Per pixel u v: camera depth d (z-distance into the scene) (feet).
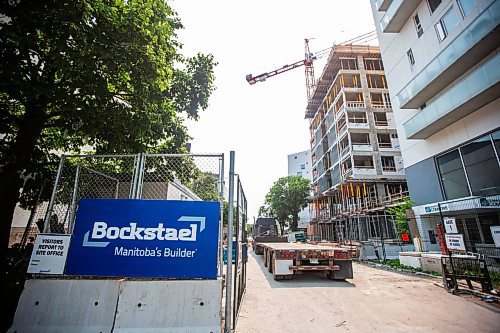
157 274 13.65
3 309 14.67
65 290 13.44
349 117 104.22
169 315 12.94
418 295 23.26
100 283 13.55
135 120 19.94
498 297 21.27
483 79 36.81
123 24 16.81
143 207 14.71
